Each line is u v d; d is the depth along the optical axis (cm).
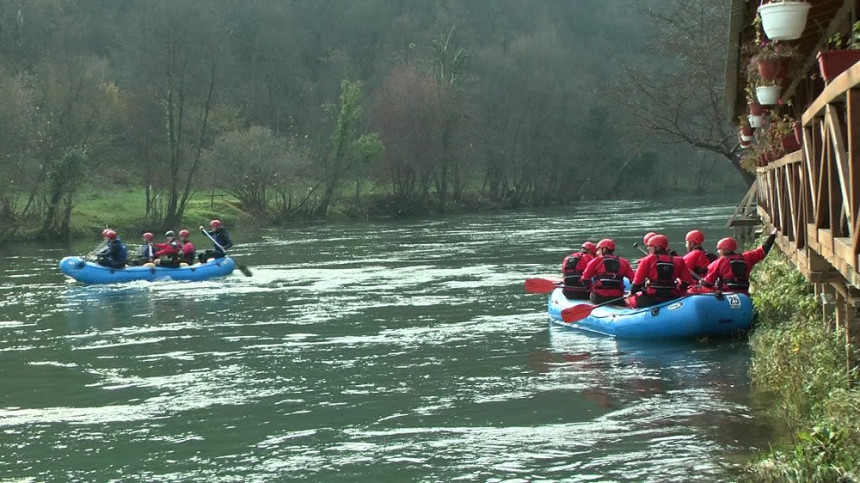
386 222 5303
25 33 5503
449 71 6731
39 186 4638
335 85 7194
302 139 6638
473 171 7225
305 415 976
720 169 8575
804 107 1306
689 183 8469
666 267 1330
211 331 1568
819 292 1013
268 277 2419
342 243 3691
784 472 639
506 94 7056
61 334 1580
